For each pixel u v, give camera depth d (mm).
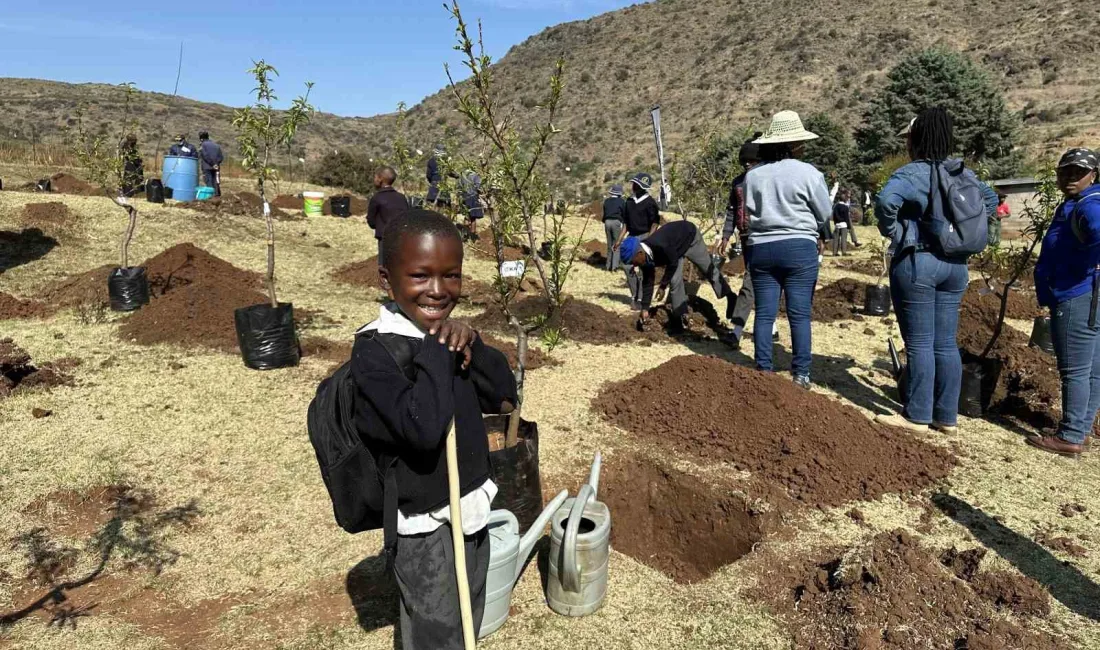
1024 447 4844
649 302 7859
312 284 9875
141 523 3699
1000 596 3090
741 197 5965
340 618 2969
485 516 2062
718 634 2891
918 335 4855
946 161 4641
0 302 7668
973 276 11125
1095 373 4586
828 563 3332
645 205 8828
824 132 41656
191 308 7207
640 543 4125
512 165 3863
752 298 7289
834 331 8148
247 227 12461
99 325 7234
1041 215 6184
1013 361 6246
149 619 3016
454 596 2018
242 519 3756
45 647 2811
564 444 4656
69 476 4133
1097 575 3344
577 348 7043
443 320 1898
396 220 1876
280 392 5598
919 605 2852
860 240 18188
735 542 3855
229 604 3090
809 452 4344
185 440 4664
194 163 15148
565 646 2781
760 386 4926
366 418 1813
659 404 5082
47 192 13875
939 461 4488
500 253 4059
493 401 2109
